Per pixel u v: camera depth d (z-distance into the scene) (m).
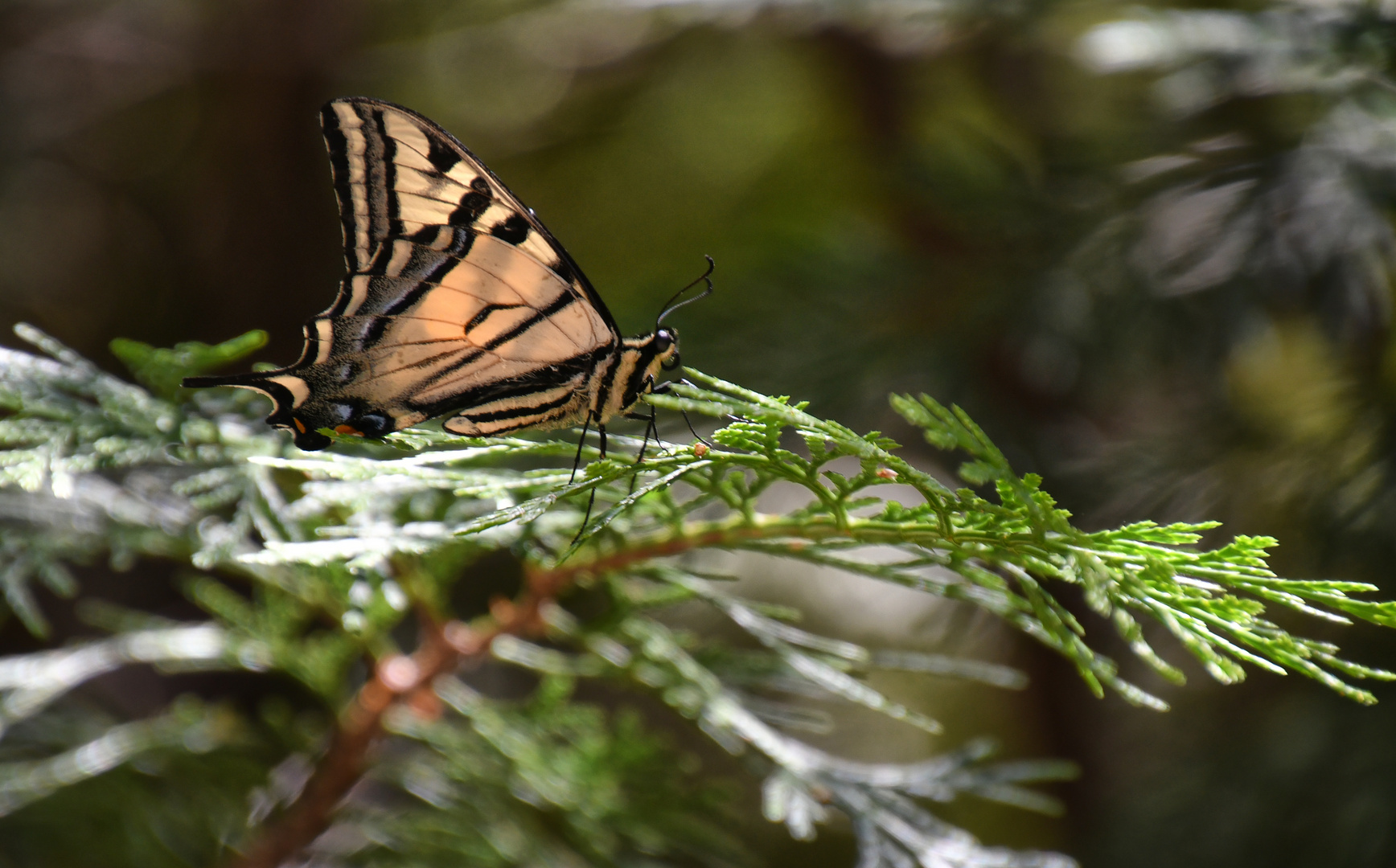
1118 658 1.14
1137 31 1.13
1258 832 1.10
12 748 1.07
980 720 1.34
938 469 1.13
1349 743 1.10
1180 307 1.10
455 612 1.21
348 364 1.03
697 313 1.16
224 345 1.03
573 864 1.07
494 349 1.04
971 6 1.15
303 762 1.08
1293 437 1.12
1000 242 1.13
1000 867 1.02
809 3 1.17
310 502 1.02
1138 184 1.12
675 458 0.99
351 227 1.03
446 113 1.83
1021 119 1.31
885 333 1.14
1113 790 1.15
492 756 1.06
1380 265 1.09
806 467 0.99
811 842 1.37
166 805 1.08
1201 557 0.99
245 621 1.06
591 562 1.03
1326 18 1.12
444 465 1.04
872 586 1.36
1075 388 1.12
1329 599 0.98
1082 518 1.11
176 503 1.05
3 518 1.05
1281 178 1.11
